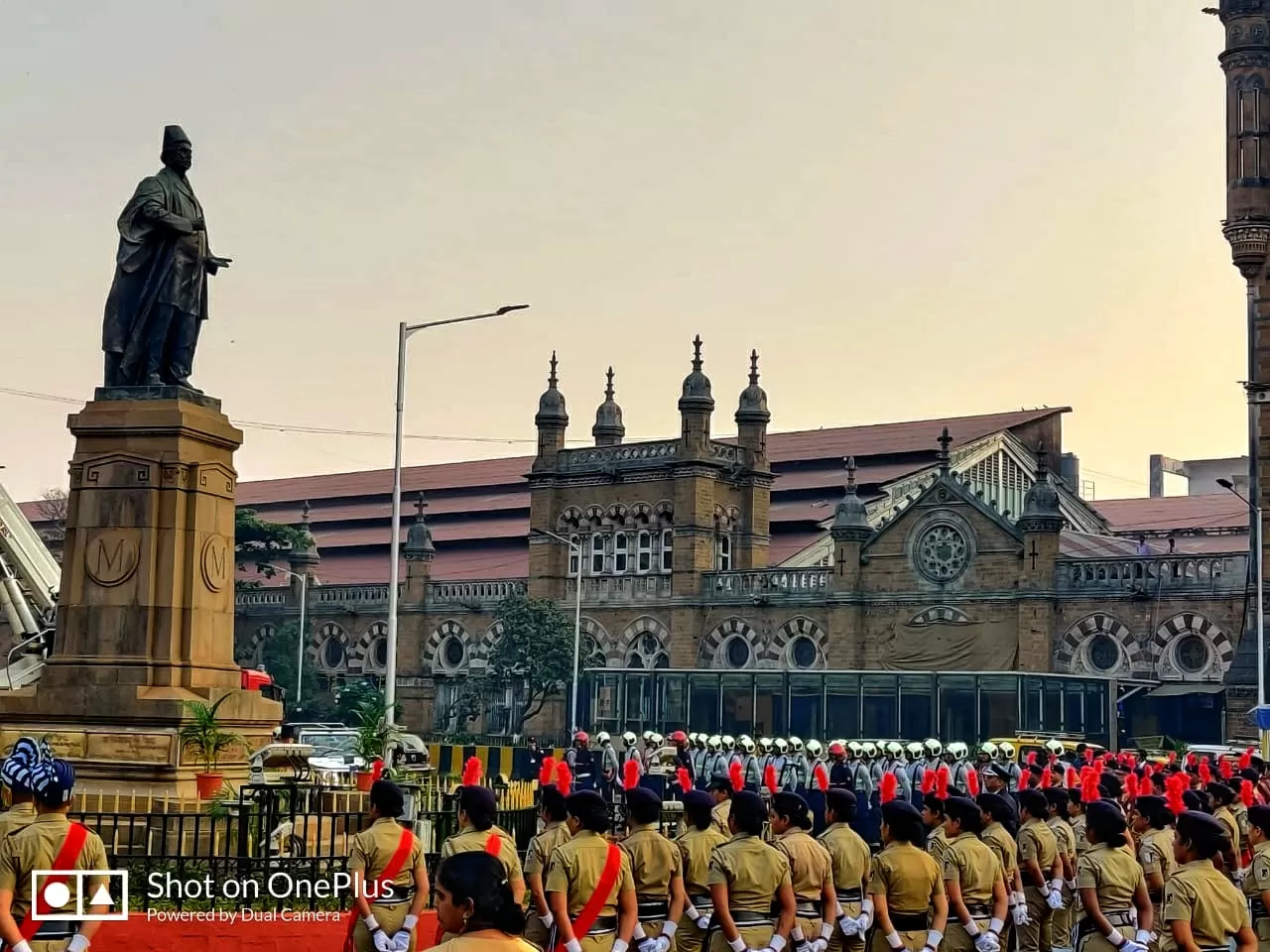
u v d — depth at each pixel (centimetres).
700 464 8550
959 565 7669
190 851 2512
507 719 8819
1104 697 6600
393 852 1619
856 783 4150
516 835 2608
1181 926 1526
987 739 6750
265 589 10156
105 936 2017
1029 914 2156
